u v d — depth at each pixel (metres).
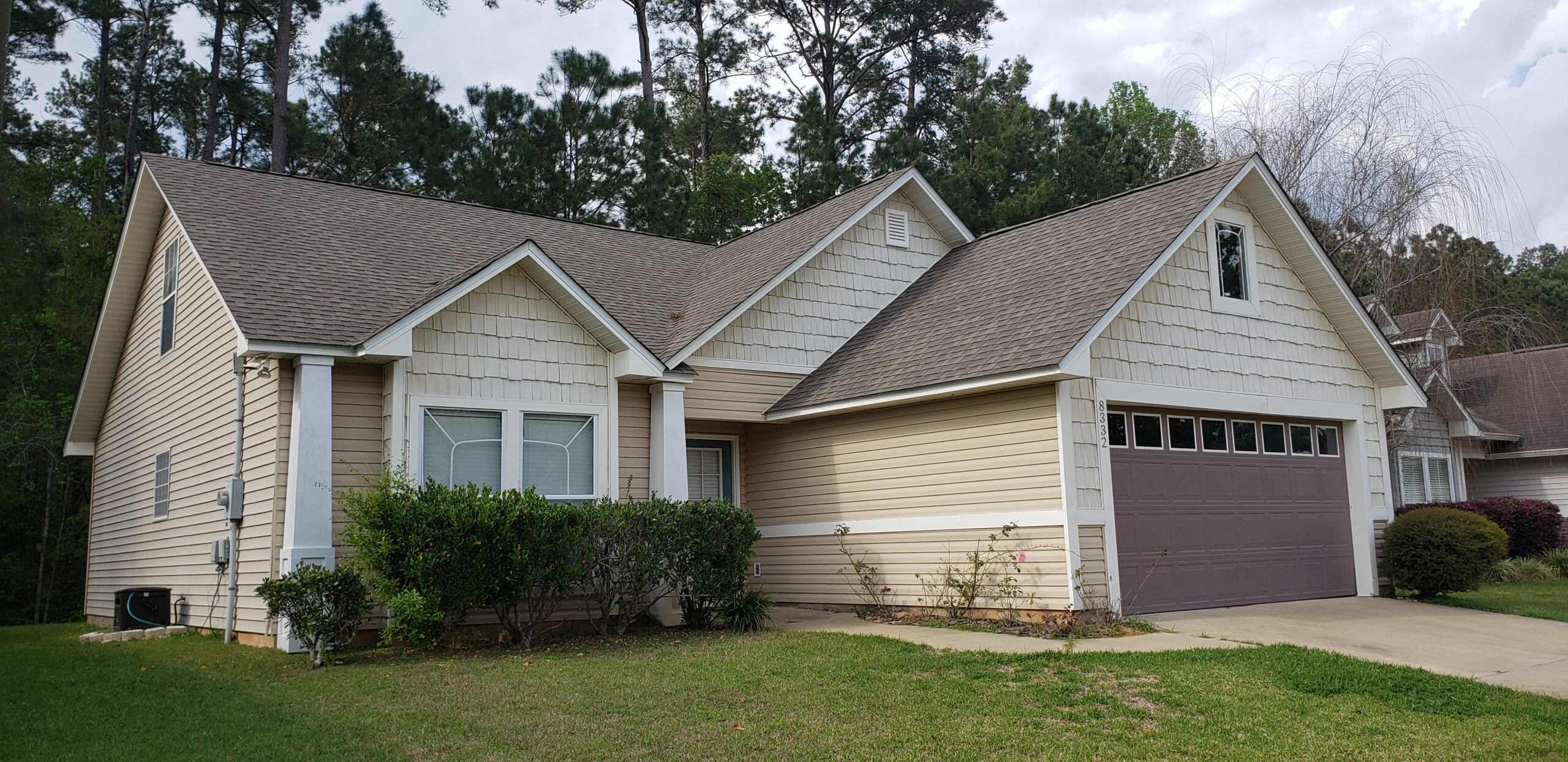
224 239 13.77
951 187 32.09
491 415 12.97
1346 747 7.47
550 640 12.31
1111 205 16.39
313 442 11.66
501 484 12.88
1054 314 13.41
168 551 15.55
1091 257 14.68
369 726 7.90
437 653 11.30
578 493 13.46
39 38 33.94
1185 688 9.00
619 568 12.36
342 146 33.28
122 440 18.64
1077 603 12.32
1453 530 15.16
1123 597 12.99
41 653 12.62
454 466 12.64
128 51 38.59
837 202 18.70
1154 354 13.90
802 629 13.06
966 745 7.44
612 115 31.08
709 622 13.27
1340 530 16.23
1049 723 8.00
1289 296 16.09
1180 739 7.59
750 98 40.88
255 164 38.44
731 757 7.15
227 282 12.49
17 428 24.88
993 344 13.59
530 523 11.53
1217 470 14.62
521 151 29.00
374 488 11.44
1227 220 15.41
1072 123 33.81
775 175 35.50
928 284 17.78
